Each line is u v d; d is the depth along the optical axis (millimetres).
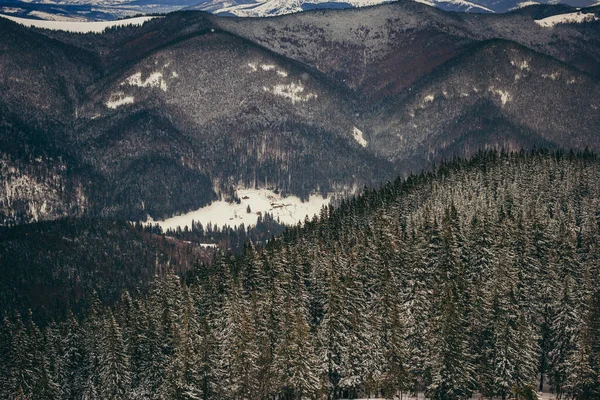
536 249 153625
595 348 126812
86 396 146000
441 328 123688
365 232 173625
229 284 152250
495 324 128500
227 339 134000
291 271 152250
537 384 138000
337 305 132500
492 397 128125
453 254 143625
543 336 138875
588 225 174625
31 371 147125
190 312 142375
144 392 140250
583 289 140750
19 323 156500
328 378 133000
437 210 183375
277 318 137875
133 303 160125
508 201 191625
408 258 145750
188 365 129500
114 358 138000
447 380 121250
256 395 131500
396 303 133000
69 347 154375
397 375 126875
